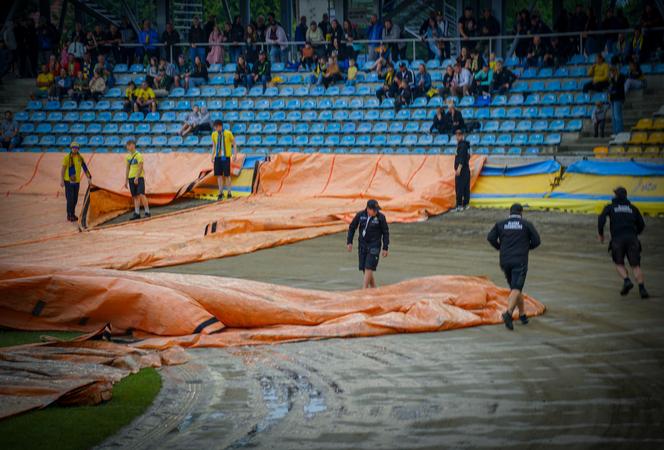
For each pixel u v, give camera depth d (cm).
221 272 1841
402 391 1074
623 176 2389
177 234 2231
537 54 3128
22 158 3025
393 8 4069
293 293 1459
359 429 949
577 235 2105
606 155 2577
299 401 1046
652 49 3084
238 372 1171
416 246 2048
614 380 1098
